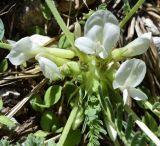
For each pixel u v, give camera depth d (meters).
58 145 0.10
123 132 0.10
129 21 0.12
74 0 0.11
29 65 0.11
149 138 0.10
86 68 0.10
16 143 0.10
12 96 0.11
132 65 0.09
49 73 0.09
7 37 0.11
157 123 0.11
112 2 0.12
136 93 0.10
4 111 0.11
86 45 0.09
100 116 0.10
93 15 0.09
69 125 0.10
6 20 0.11
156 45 0.11
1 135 0.10
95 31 0.09
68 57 0.10
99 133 0.10
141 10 0.12
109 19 0.09
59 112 0.11
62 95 0.11
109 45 0.09
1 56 0.11
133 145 0.09
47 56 0.10
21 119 0.11
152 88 0.11
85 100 0.10
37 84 0.11
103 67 0.10
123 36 0.11
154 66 0.11
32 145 0.09
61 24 0.10
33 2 0.11
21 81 0.11
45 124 0.10
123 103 0.10
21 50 0.10
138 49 0.10
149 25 0.12
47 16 0.11
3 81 0.11
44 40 0.10
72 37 0.10
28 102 0.11
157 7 0.12
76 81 0.10
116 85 0.09
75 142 0.10
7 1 0.11
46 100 0.10
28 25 0.11
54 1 0.11
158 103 0.10
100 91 0.09
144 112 0.11
